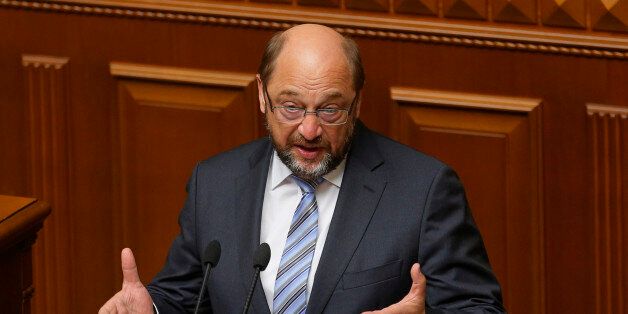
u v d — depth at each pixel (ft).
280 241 31.58
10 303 33.71
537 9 43.55
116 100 48.83
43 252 50.34
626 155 43.80
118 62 48.39
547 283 45.44
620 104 43.62
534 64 44.16
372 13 45.16
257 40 46.85
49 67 48.93
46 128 49.49
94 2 47.80
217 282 31.68
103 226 49.80
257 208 31.91
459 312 30.17
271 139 31.14
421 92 45.37
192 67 47.73
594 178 44.32
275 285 30.91
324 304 30.58
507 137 45.11
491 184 45.57
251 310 31.01
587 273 44.98
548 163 44.75
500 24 44.04
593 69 43.65
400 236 31.04
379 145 32.48
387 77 45.62
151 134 48.83
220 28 47.06
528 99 44.47
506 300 46.01
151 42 47.85
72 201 49.85
